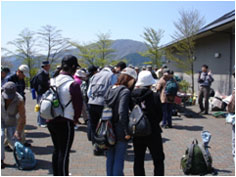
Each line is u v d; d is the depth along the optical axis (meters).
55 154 3.76
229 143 6.34
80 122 8.98
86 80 7.51
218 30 12.47
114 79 5.00
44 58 31.67
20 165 4.58
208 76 10.48
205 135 4.62
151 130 3.57
